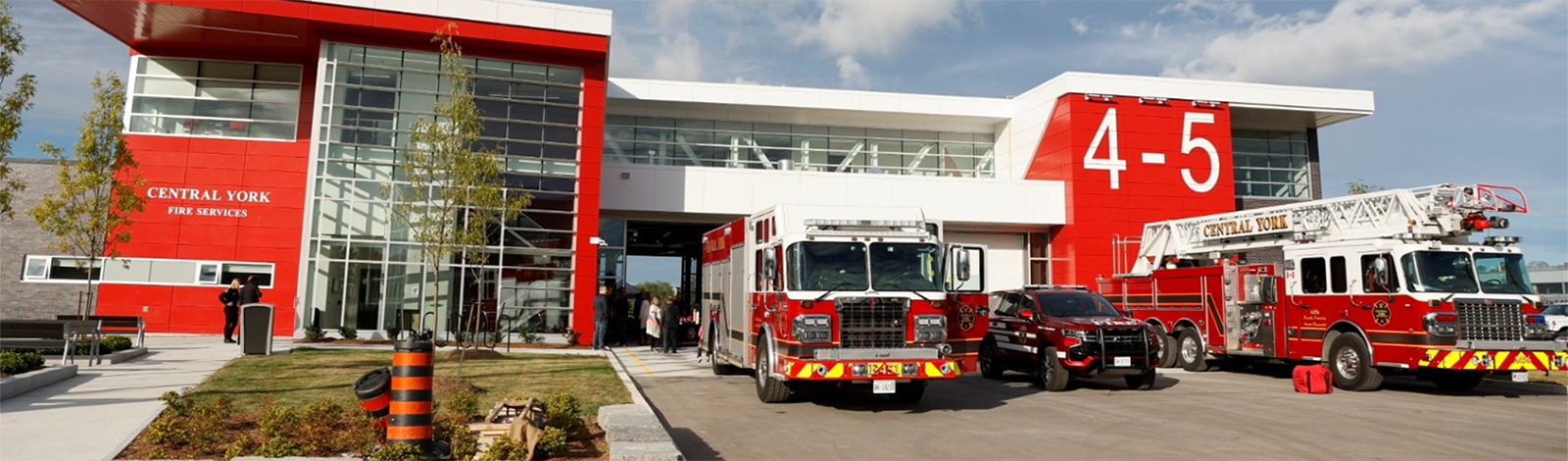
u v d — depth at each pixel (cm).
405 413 702
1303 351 1647
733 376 1641
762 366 1262
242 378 1262
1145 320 2088
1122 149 3134
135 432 812
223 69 2573
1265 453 879
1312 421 1116
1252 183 3550
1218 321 1839
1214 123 3225
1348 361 1541
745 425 1055
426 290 2398
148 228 2417
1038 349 1545
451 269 2420
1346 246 1572
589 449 788
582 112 2562
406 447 670
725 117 3381
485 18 2423
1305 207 1788
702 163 3338
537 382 1315
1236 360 2041
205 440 754
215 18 2308
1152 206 3130
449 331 2386
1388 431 1033
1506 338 1428
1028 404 1295
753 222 1367
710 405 1238
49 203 1936
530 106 2525
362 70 2434
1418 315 1423
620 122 3297
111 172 2031
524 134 2505
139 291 2391
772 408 1211
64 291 2684
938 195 3061
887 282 1182
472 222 1792
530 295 2459
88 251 2331
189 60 2561
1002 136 3556
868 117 3425
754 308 1340
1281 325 1703
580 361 1731
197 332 2403
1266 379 1756
